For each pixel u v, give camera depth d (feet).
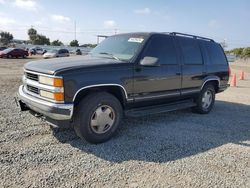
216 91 25.50
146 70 17.65
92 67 15.19
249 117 23.98
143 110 18.24
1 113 20.40
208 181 11.96
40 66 15.40
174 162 13.67
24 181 11.21
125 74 16.48
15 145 14.66
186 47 21.52
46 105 14.29
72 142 15.60
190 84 21.54
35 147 14.56
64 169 12.37
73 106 14.38
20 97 16.38
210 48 24.38
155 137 17.10
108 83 15.65
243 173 12.88
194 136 17.72
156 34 19.25
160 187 11.30
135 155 14.29
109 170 12.53
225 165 13.64
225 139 17.54
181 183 11.69
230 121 22.12
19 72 55.72
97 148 14.97
